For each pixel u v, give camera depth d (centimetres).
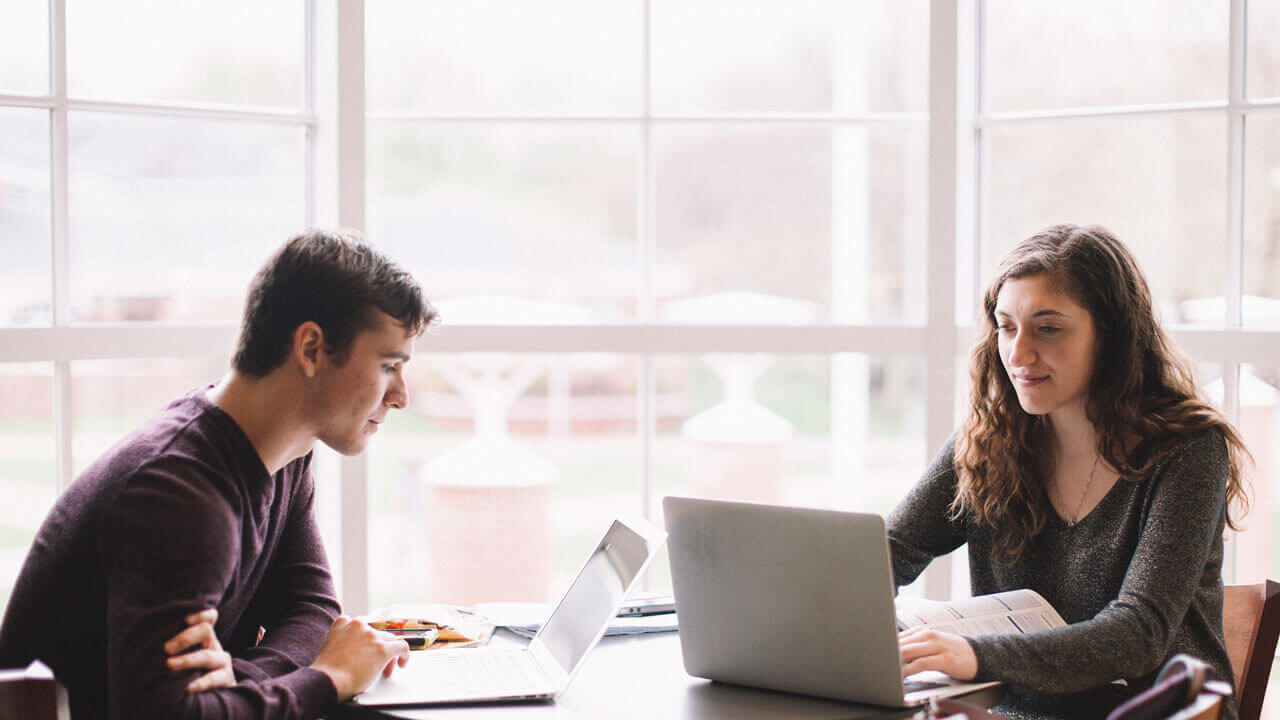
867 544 140
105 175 248
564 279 277
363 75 255
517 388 300
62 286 244
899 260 278
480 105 273
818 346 263
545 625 173
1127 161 259
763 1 271
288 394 151
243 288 265
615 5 271
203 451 146
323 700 145
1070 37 261
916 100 272
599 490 294
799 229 277
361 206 256
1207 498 167
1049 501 186
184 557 137
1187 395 179
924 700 147
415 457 302
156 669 133
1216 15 249
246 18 259
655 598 197
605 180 274
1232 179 250
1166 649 159
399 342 155
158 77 252
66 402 244
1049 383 175
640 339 263
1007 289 179
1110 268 175
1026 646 153
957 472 196
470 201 274
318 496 263
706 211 276
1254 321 251
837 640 146
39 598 142
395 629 181
